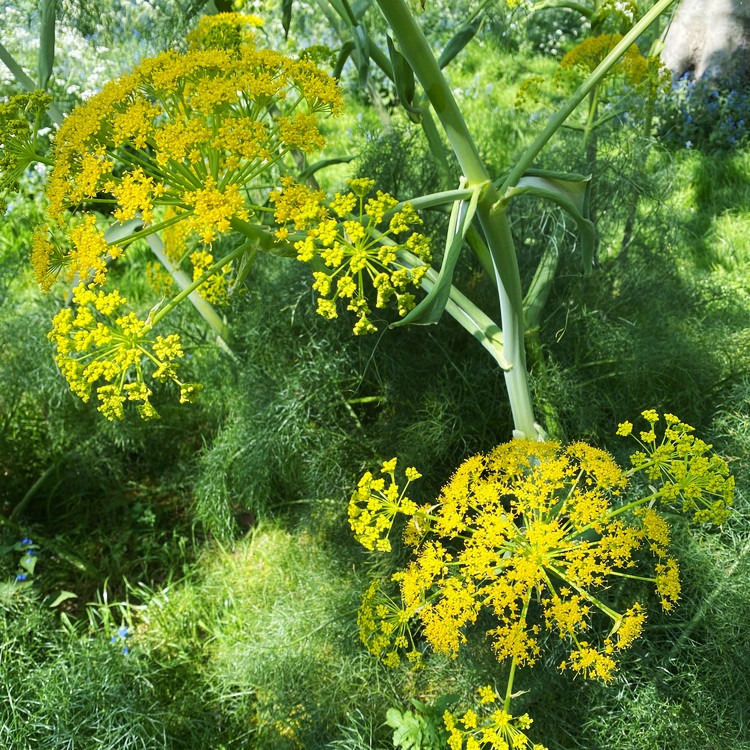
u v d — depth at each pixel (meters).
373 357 2.55
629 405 2.55
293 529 2.80
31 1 3.06
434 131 2.15
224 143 1.21
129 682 2.26
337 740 2.12
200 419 3.28
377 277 1.30
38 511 3.08
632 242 2.92
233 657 2.36
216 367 2.99
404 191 2.79
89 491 3.15
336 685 2.20
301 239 1.33
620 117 3.35
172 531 3.03
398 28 1.26
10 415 3.04
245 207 1.33
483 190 1.40
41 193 4.28
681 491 1.47
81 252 1.22
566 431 2.43
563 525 1.43
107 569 2.88
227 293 1.48
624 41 1.44
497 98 5.32
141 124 1.21
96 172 1.23
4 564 2.73
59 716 2.09
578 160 2.75
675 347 2.54
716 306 3.17
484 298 2.63
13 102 1.35
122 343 1.27
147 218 1.22
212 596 2.66
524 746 1.32
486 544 1.38
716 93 5.18
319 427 2.69
